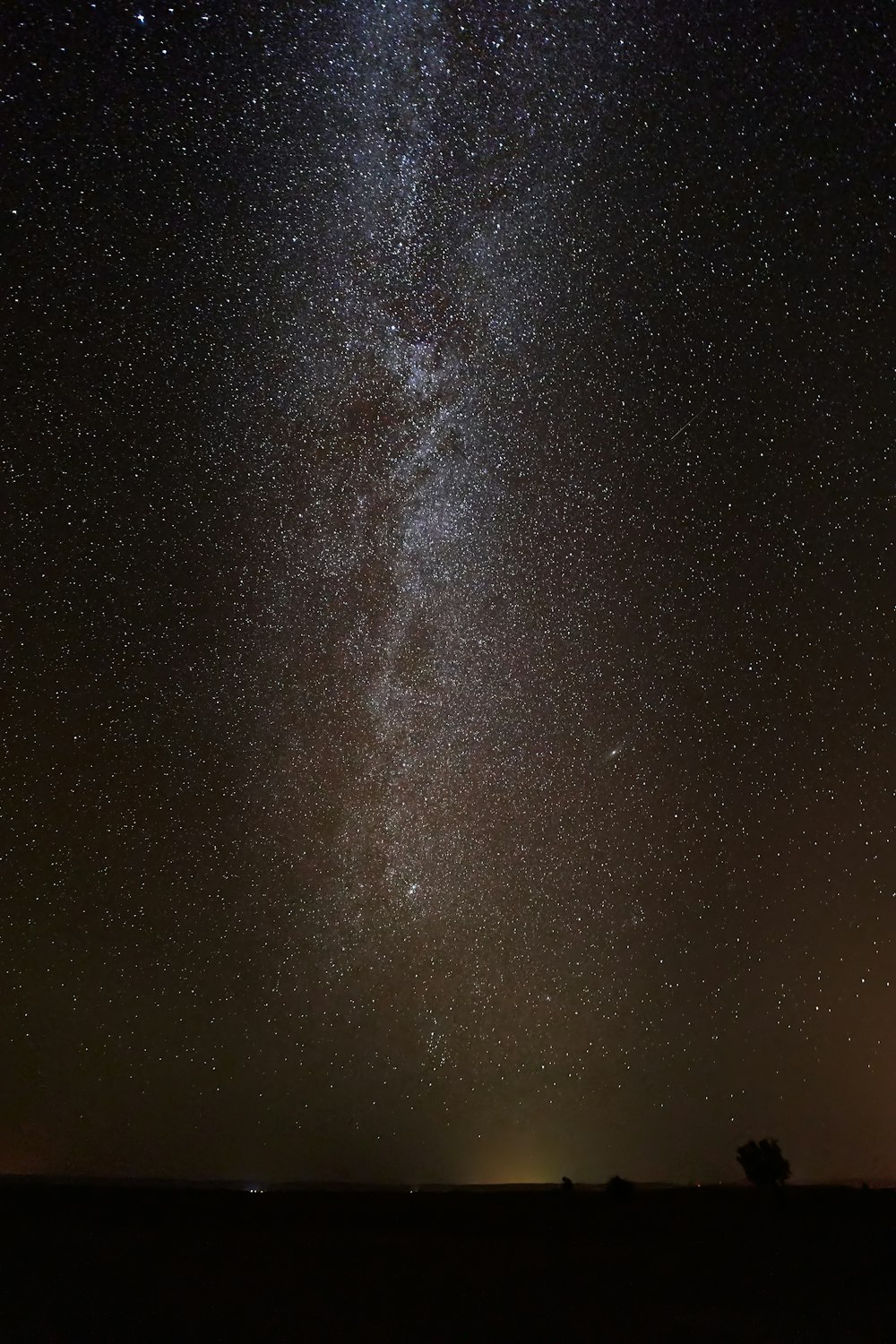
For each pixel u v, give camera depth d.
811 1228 7.07
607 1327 4.95
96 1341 4.67
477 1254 6.35
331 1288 5.54
